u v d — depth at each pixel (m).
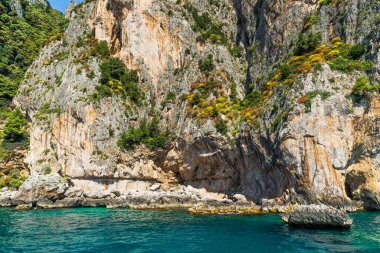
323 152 33.03
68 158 49.38
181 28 59.94
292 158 33.84
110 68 57.25
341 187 32.59
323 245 19.48
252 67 55.22
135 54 59.75
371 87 34.09
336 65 36.81
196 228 26.00
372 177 33.75
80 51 59.78
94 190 47.06
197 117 47.78
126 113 53.06
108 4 63.56
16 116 59.09
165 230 25.44
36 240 22.30
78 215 35.28
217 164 46.47
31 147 52.56
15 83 67.94
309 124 33.78
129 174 49.00
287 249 18.91
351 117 34.12
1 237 23.34
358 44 38.97
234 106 47.88
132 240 22.02
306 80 36.25
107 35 62.31
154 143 50.25
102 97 52.12
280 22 50.94
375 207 33.62
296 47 44.69
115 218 32.53
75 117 50.34
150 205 42.25
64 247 20.23
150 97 56.84
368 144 33.72
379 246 19.03
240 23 64.38
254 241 21.14
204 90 52.59
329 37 43.53
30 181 45.19
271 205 35.94
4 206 44.12
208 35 60.59
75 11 68.62
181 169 49.62
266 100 41.22
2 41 75.19
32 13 90.88
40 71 62.81
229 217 31.55
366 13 40.06
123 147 49.59
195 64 56.47
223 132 44.59
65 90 54.72
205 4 66.06
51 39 66.81
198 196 46.19
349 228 24.12
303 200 33.06
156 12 60.44
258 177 40.66
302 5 48.78
